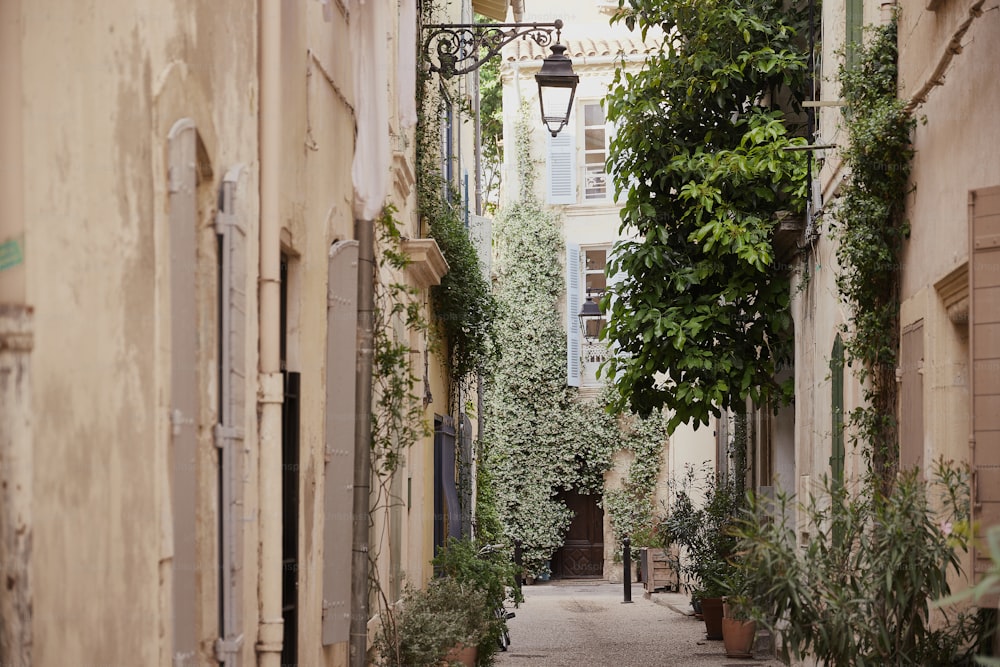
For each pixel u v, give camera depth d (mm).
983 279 7078
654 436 33750
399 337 13266
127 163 4969
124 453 4879
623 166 16531
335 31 9648
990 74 7469
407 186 14102
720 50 15898
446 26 15977
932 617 8406
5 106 4551
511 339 34094
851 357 11383
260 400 7082
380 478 11297
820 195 13766
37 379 4473
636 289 16453
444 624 12352
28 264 4500
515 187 34500
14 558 4324
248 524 6633
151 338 5059
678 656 17266
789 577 7918
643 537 28266
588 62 34125
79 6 4781
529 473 33938
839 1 13258
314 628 8695
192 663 5418
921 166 9555
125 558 4852
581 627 21812
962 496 7961
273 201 7141
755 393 16234
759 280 16094
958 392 8656
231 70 6477
